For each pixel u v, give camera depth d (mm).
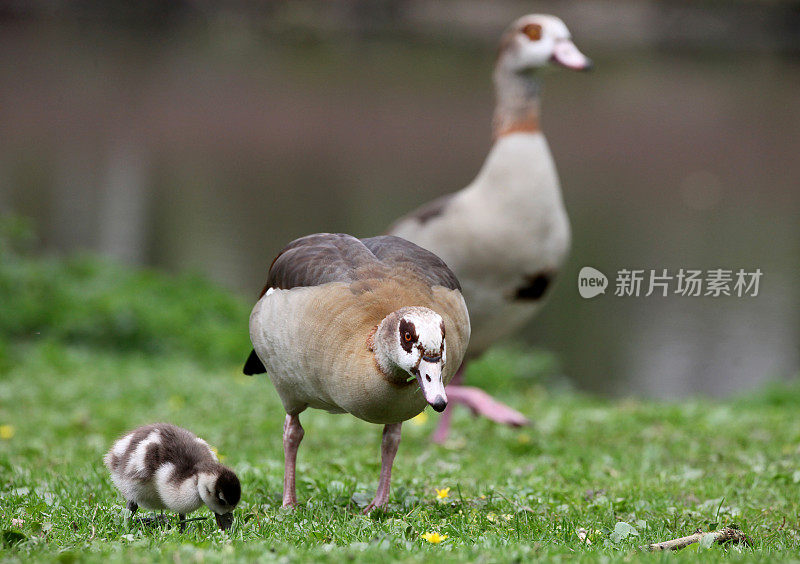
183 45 56656
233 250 23422
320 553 5547
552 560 5488
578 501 7402
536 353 17406
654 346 18484
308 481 7844
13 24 59406
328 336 6371
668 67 56781
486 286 10805
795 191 31781
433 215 11016
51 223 24812
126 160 32531
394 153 35469
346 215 26719
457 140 37875
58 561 5355
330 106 43156
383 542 5727
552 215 10797
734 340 18781
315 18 65875
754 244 24781
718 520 6973
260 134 37625
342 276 6547
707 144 38625
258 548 5633
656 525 6723
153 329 16344
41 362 14281
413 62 55125
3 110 38938
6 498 7055
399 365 5996
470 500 7352
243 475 8016
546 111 44312
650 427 11500
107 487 7609
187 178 30594
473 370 15930
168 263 22078
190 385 13359
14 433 10289
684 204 29625
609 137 39625
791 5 68625
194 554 5445
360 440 10609
